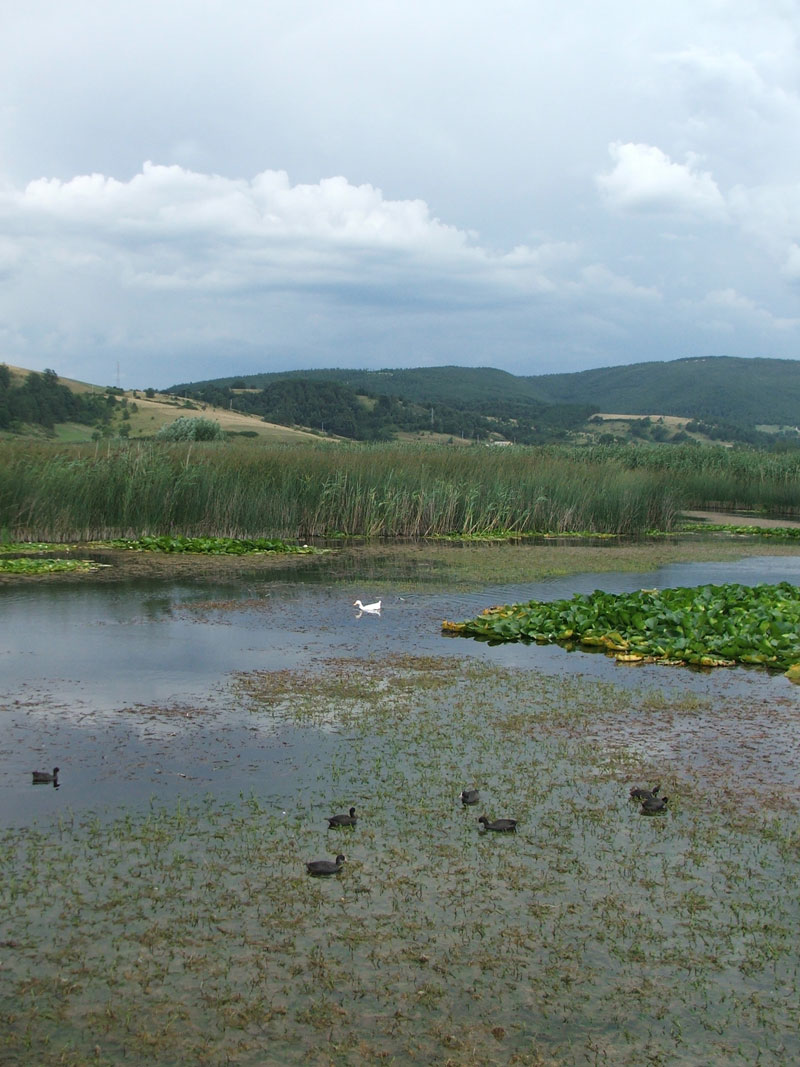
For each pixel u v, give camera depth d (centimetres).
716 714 1027
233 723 957
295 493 2692
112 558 2156
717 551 2623
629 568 2212
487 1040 482
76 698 1038
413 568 2147
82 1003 503
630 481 3256
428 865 653
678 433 13775
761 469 4288
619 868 653
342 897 609
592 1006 510
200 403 10044
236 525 2566
